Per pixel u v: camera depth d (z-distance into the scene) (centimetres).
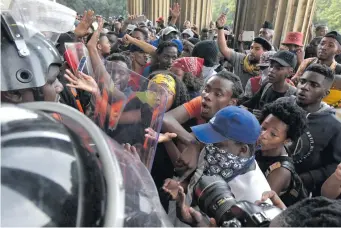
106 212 48
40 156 50
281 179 148
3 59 102
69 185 49
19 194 45
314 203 67
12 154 48
